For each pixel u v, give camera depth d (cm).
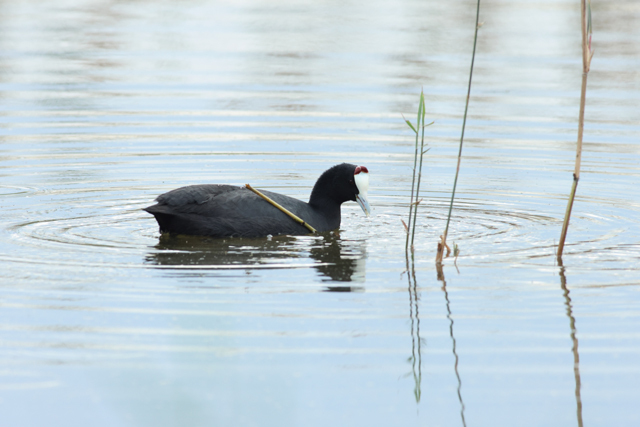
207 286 1049
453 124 2123
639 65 2780
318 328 925
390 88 2491
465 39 3241
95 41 3125
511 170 1745
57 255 1163
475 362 850
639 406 764
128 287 1038
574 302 1003
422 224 1387
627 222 1377
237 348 871
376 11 3881
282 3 4119
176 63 2814
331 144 1950
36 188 1562
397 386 802
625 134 2023
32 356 846
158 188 1593
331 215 1373
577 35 3288
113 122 2120
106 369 822
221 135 2019
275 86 2523
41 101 2297
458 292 1041
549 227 1352
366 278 1093
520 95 2417
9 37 3145
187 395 775
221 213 1276
